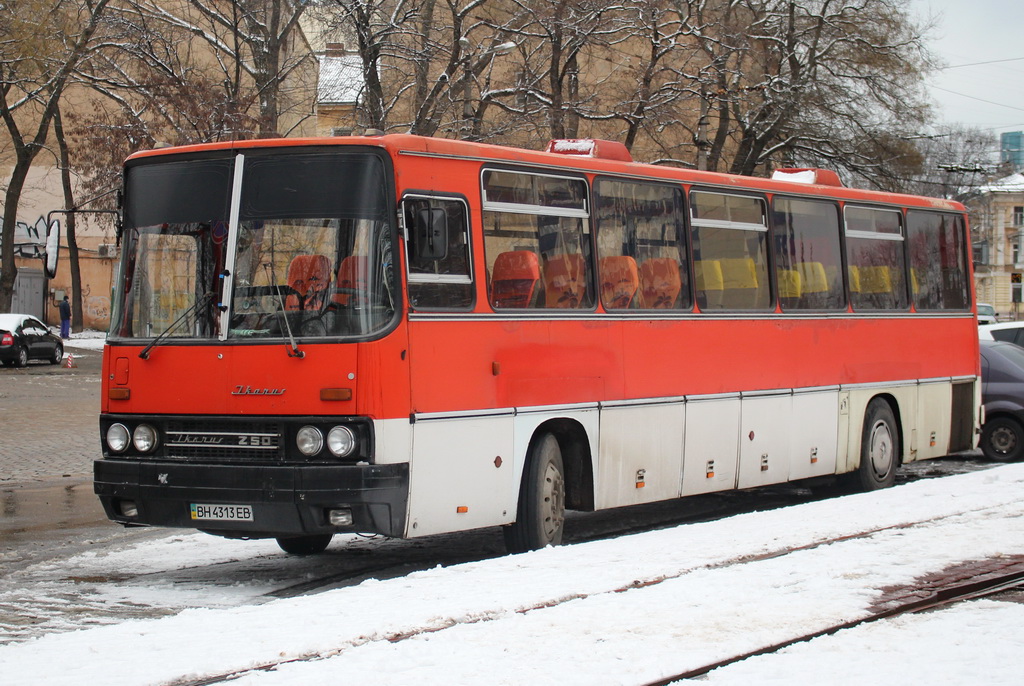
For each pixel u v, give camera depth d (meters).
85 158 38.47
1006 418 18.52
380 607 7.13
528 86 31.19
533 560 8.77
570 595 7.49
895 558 8.81
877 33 35.84
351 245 8.70
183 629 6.59
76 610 7.94
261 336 8.72
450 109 30.42
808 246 13.66
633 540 9.80
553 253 10.23
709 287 12.09
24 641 6.84
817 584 7.89
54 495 14.57
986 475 13.59
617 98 33.97
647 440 11.12
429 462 8.84
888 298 14.99
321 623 6.72
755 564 8.56
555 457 10.17
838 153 36.34
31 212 56.03
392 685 5.49
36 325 39.25
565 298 10.32
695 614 7.00
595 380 10.51
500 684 5.52
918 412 15.36
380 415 8.50
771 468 12.84
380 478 8.44
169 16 32.78
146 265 9.20
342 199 8.77
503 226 9.73
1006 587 8.12
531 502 9.84
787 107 35.03
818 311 13.63
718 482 12.08
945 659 6.16
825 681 5.73
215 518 8.66
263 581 9.29
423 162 9.05
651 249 11.38
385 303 8.66
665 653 6.14
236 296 8.84
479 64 31.36
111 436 9.12
